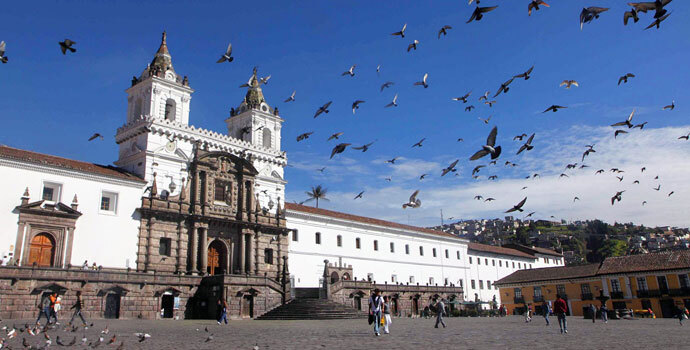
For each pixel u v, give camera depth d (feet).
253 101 227.40
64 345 60.29
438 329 103.76
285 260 193.47
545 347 63.00
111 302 147.23
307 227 230.07
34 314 131.44
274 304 174.81
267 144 229.66
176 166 185.37
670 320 172.35
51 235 150.51
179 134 187.42
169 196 179.83
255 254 203.00
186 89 198.08
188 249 180.75
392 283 266.16
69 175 157.17
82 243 155.53
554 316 234.17
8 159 145.07
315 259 229.04
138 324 122.21
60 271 138.00
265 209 209.67
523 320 167.94
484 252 339.36
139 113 194.29
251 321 146.20
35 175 150.41
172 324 124.36
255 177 209.56
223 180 198.39
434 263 296.71
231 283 163.43
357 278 247.09
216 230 191.31
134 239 167.84
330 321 140.15
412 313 241.14
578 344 67.67
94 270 145.07
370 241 261.24
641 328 112.68
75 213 153.99
